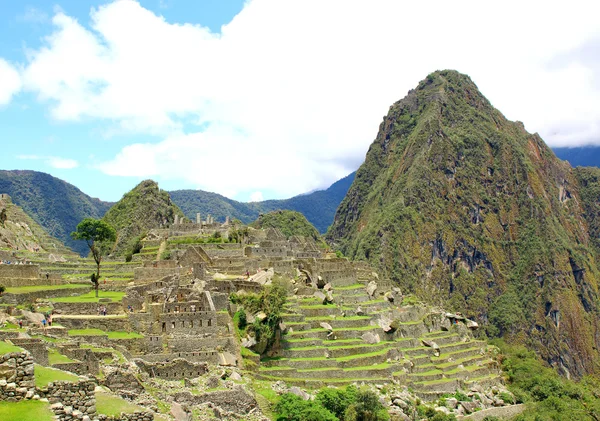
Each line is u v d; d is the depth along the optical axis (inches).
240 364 3917.3
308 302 5413.4
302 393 4015.8
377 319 5713.6
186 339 3695.9
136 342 3506.4
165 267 5300.2
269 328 4431.6
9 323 3149.6
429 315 6830.7
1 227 6456.7
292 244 7706.7
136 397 2763.3
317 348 4709.6
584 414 6195.9
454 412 5078.7
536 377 6732.3
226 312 4028.1
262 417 3390.7
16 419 1553.9
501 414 5625.0
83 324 3543.3
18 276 4461.1
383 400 4446.4
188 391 3161.9
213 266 5492.1
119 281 4889.3
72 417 1669.5
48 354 2728.8
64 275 5012.3
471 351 6658.5
